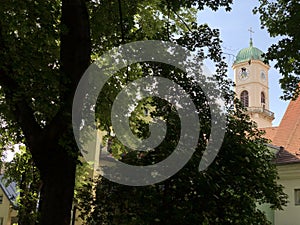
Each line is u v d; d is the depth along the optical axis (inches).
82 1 365.1
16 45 333.1
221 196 362.9
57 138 321.4
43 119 363.3
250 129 418.3
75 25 356.5
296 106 924.0
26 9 346.6
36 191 562.9
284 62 469.1
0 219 1294.3
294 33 438.6
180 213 348.2
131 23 457.4
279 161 761.0
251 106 2888.8
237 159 373.7
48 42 371.9
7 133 514.9
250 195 390.3
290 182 745.6
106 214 398.3
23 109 335.3
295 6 439.2
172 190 360.2
